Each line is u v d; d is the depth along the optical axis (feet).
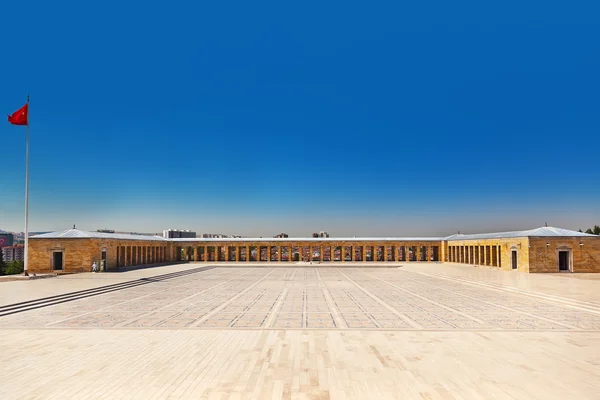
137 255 194.29
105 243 157.38
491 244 171.22
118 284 108.58
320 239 233.35
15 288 97.45
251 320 64.69
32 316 67.41
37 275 128.06
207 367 41.32
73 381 37.45
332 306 78.84
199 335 54.29
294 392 35.01
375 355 45.27
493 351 46.55
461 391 35.17
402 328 58.65
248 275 152.76
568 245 138.62
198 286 113.80
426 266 190.49
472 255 197.26
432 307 77.25
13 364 42.22
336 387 36.11
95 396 34.14
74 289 95.66
